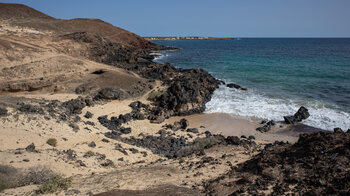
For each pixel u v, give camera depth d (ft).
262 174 37.78
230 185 37.04
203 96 122.72
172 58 308.60
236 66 239.71
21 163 47.67
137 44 398.01
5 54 149.89
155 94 124.26
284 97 131.34
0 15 311.27
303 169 35.81
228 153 60.85
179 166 51.70
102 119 95.30
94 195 35.53
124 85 134.10
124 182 41.93
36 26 300.81
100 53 229.25
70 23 355.97
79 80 138.31
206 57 322.34
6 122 66.18
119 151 66.69
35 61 153.89
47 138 64.90
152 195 35.14
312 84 157.07
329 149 38.60
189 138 85.51
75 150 61.52
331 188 29.84
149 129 93.61
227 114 111.34
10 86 121.80
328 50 434.71
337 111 107.34
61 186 39.86
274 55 344.28
